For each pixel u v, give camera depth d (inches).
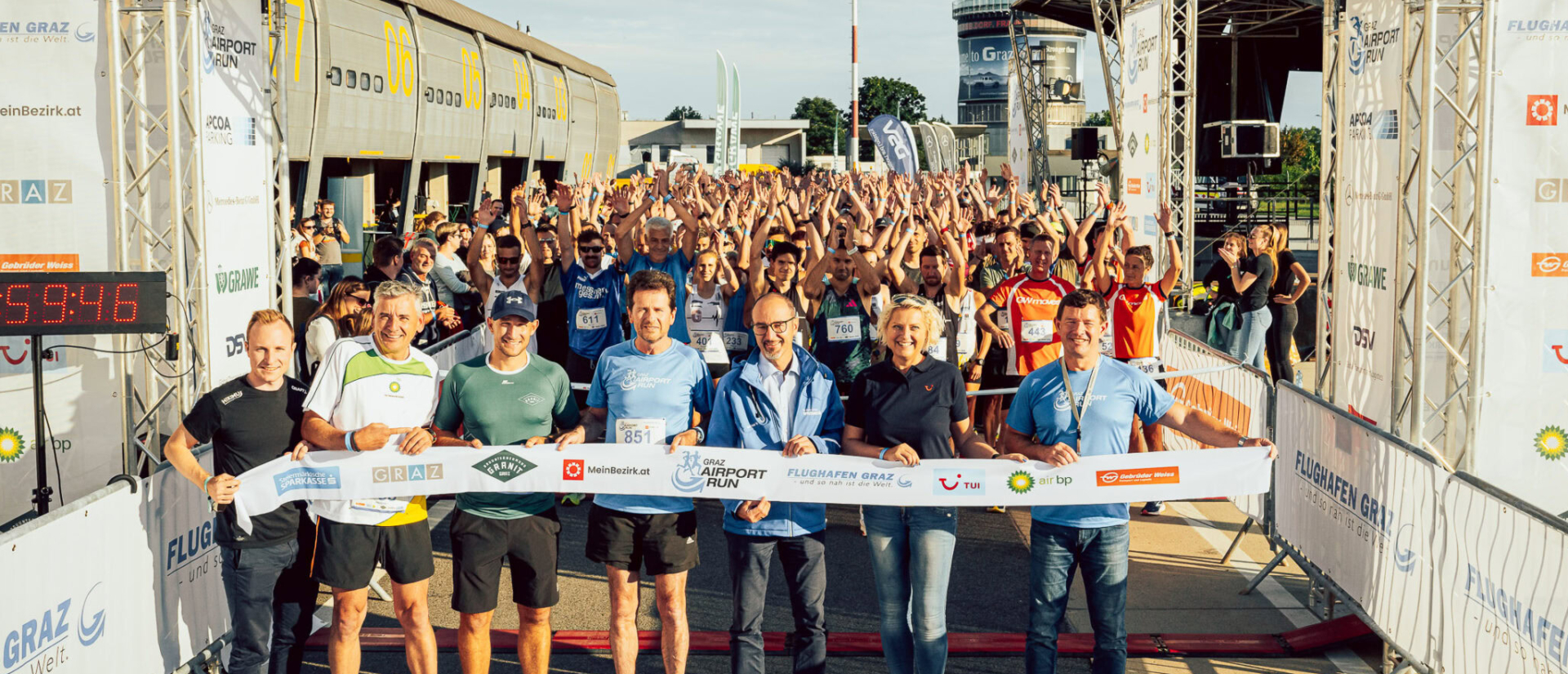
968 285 346.0
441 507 306.7
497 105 1015.0
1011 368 302.4
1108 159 1215.6
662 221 306.5
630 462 172.4
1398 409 210.4
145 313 183.6
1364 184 224.5
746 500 171.2
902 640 174.4
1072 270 296.8
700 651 207.0
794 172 2496.3
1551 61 197.2
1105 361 172.6
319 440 170.4
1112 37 763.4
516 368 177.9
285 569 175.9
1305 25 1100.5
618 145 1638.8
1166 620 222.7
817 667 173.9
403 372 176.4
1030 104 1195.3
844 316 266.8
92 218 222.1
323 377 173.9
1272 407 244.2
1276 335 426.3
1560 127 198.7
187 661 188.4
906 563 174.9
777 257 282.5
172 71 219.8
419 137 834.8
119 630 166.6
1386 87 212.8
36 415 188.4
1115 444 170.6
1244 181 1129.4
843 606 230.1
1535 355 203.9
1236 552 266.1
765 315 171.6
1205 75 1153.4
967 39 3235.7
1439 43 220.4
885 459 168.4
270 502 169.9
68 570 152.7
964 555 263.7
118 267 220.7
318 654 204.8
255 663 173.9
